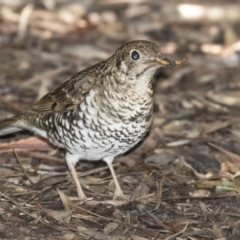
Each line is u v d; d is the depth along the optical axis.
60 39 19.33
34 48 18.64
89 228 10.63
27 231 10.36
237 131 14.42
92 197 11.87
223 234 10.66
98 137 11.25
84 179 12.43
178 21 21.08
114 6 21.72
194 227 10.85
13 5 21.16
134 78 10.95
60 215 10.88
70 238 10.25
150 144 13.63
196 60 18.66
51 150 13.41
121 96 10.99
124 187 12.30
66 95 11.38
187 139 14.01
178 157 13.13
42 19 20.52
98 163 13.06
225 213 11.27
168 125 14.76
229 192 12.00
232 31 20.14
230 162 13.05
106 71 11.19
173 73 17.66
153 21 20.94
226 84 17.20
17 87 16.42
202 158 13.24
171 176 12.52
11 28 19.70
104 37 19.75
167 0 22.06
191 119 15.09
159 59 10.85
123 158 13.21
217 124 14.53
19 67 17.55
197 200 11.69
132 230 10.67
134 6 21.78
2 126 12.54
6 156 13.11
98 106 11.10
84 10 21.33
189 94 16.50
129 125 11.15
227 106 15.93
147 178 12.51
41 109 11.84
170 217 11.14
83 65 17.91
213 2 21.97
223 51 19.33
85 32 19.91
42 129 12.34
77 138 11.38
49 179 12.16
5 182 12.09
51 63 17.89
